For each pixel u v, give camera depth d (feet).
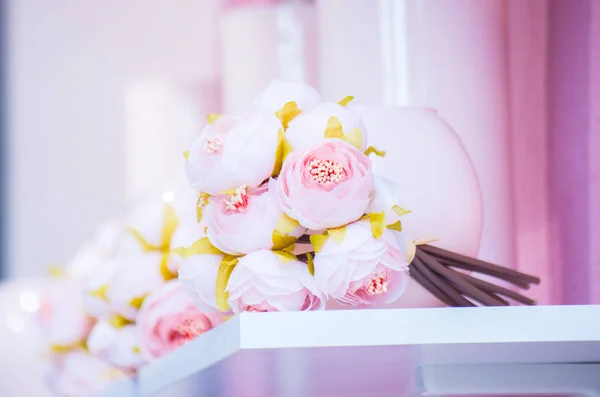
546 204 3.20
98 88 6.67
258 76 4.54
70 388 4.07
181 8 6.62
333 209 2.37
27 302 5.47
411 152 2.78
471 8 3.11
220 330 2.29
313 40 4.57
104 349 3.44
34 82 6.72
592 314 2.24
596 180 2.94
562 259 3.11
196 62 6.58
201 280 2.51
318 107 2.50
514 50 3.30
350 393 2.67
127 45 6.64
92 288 3.42
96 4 6.68
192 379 2.47
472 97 3.10
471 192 2.81
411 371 2.47
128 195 6.23
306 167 2.41
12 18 6.75
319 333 2.20
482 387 2.45
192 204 3.13
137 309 3.35
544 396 2.54
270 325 2.19
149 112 5.88
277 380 2.51
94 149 6.66
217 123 2.54
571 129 3.05
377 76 3.15
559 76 3.11
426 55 3.10
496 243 3.09
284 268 2.41
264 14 4.56
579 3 3.00
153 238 3.33
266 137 2.44
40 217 6.67
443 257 2.66
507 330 2.23
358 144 2.48
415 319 2.22
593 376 2.45
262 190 2.47
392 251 2.41
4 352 5.33
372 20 3.17
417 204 2.75
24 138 6.70
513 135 3.32
